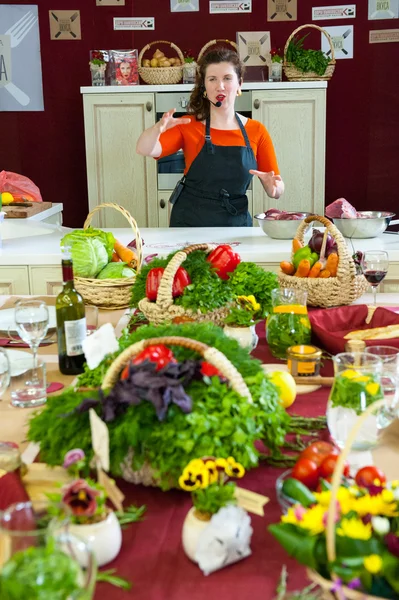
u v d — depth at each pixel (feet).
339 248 7.63
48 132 19.76
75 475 4.12
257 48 18.80
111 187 18.01
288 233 10.56
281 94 17.31
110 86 17.37
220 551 3.49
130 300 7.43
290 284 7.75
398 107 19.30
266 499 3.80
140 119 17.53
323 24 19.01
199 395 4.25
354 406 4.44
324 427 5.02
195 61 19.13
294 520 3.20
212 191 12.57
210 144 12.21
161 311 6.67
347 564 2.95
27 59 19.35
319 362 5.87
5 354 5.26
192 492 3.76
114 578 3.43
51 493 3.73
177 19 19.10
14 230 12.13
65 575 2.62
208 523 3.61
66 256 6.00
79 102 19.60
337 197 19.99
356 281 7.65
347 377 4.50
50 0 19.04
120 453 4.11
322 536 3.09
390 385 4.74
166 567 3.57
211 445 4.00
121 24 19.13
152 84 17.57
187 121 11.77
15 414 5.31
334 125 19.60
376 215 10.97
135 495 4.22
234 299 6.92
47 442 4.29
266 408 4.43
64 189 20.06
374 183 19.80
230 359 4.75
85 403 4.22
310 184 17.78
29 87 19.51
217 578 3.48
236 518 3.57
